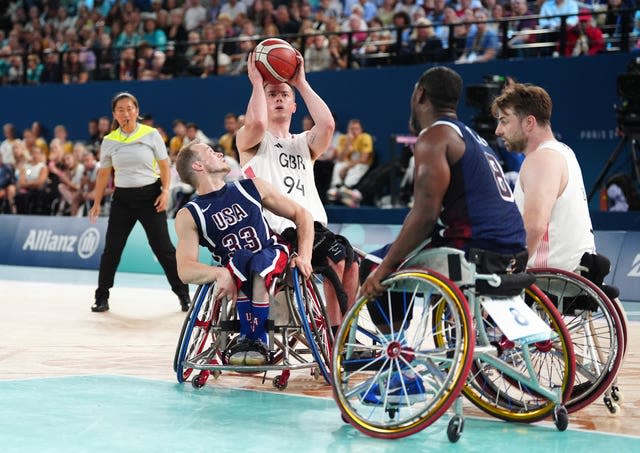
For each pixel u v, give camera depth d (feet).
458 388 18.10
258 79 26.45
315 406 22.35
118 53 93.04
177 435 18.85
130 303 49.21
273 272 23.59
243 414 21.20
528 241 21.29
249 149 26.63
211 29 85.30
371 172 69.46
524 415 20.84
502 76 62.13
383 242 63.31
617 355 21.13
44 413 20.75
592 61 66.03
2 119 92.79
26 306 46.52
